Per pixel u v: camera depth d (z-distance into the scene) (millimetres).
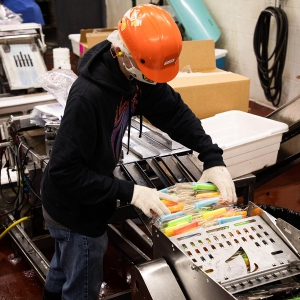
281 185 3375
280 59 4508
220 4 5262
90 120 1393
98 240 1667
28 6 4730
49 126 2059
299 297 1348
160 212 1514
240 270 1327
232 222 1514
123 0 6652
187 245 1393
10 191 2781
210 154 1754
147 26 1366
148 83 1604
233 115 2828
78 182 1424
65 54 3275
